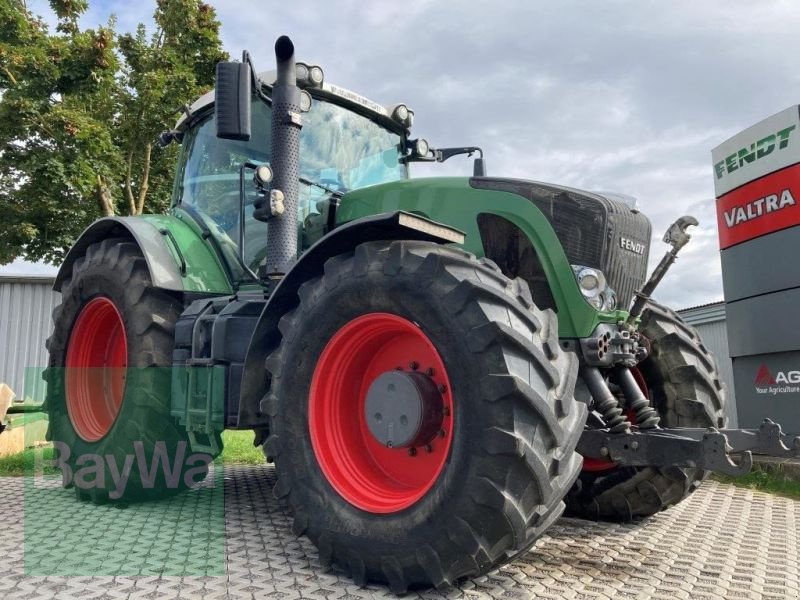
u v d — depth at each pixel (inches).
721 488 185.9
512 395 85.4
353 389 109.7
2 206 437.4
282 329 112.0
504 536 85.7
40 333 502.6
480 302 90.5
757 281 179.8
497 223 120.4
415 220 98.0
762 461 197.9
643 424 111.9
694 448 99.8
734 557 112.0
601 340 111.1
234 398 127.9
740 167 185.8
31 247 462.0
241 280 156.7
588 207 115.4
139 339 150.9
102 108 475.2
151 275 147.6
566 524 136.8
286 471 106.0
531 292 116.5
